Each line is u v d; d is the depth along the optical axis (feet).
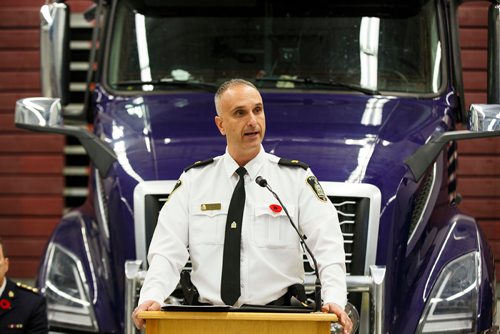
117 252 20.57
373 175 20.07
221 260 16.58
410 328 20.13
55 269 21.33
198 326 14.94
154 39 24.61
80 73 37.01
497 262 36.68
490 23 23.41
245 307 15.30
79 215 22.88
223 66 24.23
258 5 24.56
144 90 24.08
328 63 24.13
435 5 24.80
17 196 37.17
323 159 20.35
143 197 19.95
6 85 36.88
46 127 21.86
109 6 25.48
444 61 24.45
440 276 20.62
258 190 16.75
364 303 19.75
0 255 17.58
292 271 16.67
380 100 23.41
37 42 36.73
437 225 21.90
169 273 16.53
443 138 21.30
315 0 24.52
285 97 23.39
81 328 20.56
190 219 16.80
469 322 20.08
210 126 21.84
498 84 23.22
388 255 19.97
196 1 24.73
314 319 14.64
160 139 21.44
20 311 17.76
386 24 24.43
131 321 19.36
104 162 21.27
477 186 36.52
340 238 16.51
